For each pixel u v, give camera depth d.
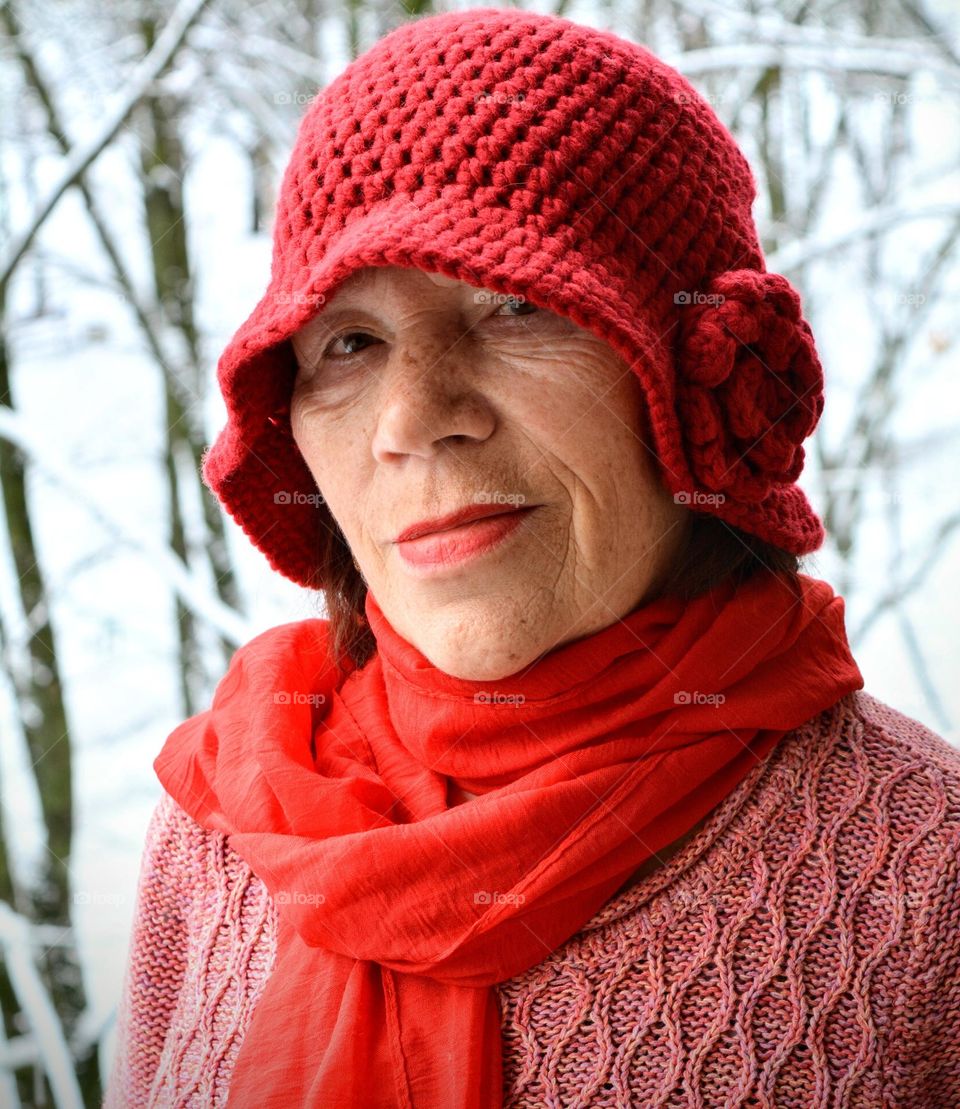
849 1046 0.73
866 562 2.76
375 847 0.78
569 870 0.76
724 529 0.84
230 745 0.94
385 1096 0.76
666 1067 0.74
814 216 2.87
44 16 2.70
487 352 0.74
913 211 2.49
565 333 0.74
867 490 2.77
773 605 0.82
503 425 0.74
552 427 0.74
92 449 2.99
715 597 0.84
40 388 2.98
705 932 0.76
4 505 2.68
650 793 0.77
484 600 0.76
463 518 0.75
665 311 0.74
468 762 0.83
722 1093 0.73
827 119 2.83
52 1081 2.04
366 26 2.55
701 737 0.79
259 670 0.97
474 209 0.71
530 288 0.67
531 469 0.75
